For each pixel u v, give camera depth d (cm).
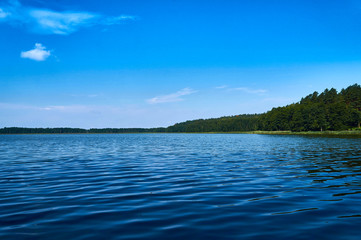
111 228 828
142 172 1991
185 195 1260
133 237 757
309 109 13875
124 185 1507
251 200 1161
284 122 15950
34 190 1381
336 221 884
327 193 1283
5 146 5781
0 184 1547
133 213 981
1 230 809
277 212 988
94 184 1540
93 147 5312
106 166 2350
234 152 3769
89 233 786
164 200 1169
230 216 942
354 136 9512
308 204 1091
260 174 1855
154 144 6488
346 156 3003
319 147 4475
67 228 827
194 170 2072
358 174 1833
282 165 2317
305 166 2242
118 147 5269
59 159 2975
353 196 1221
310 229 815
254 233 786
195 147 5078
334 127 13400
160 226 845
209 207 1057
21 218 923
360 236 757
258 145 5416
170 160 2808
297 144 5444
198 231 803
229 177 1744
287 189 1377
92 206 1075
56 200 1173
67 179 1706
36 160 2872
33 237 755
